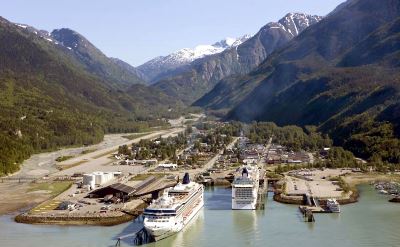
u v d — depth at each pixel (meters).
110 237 199.50
